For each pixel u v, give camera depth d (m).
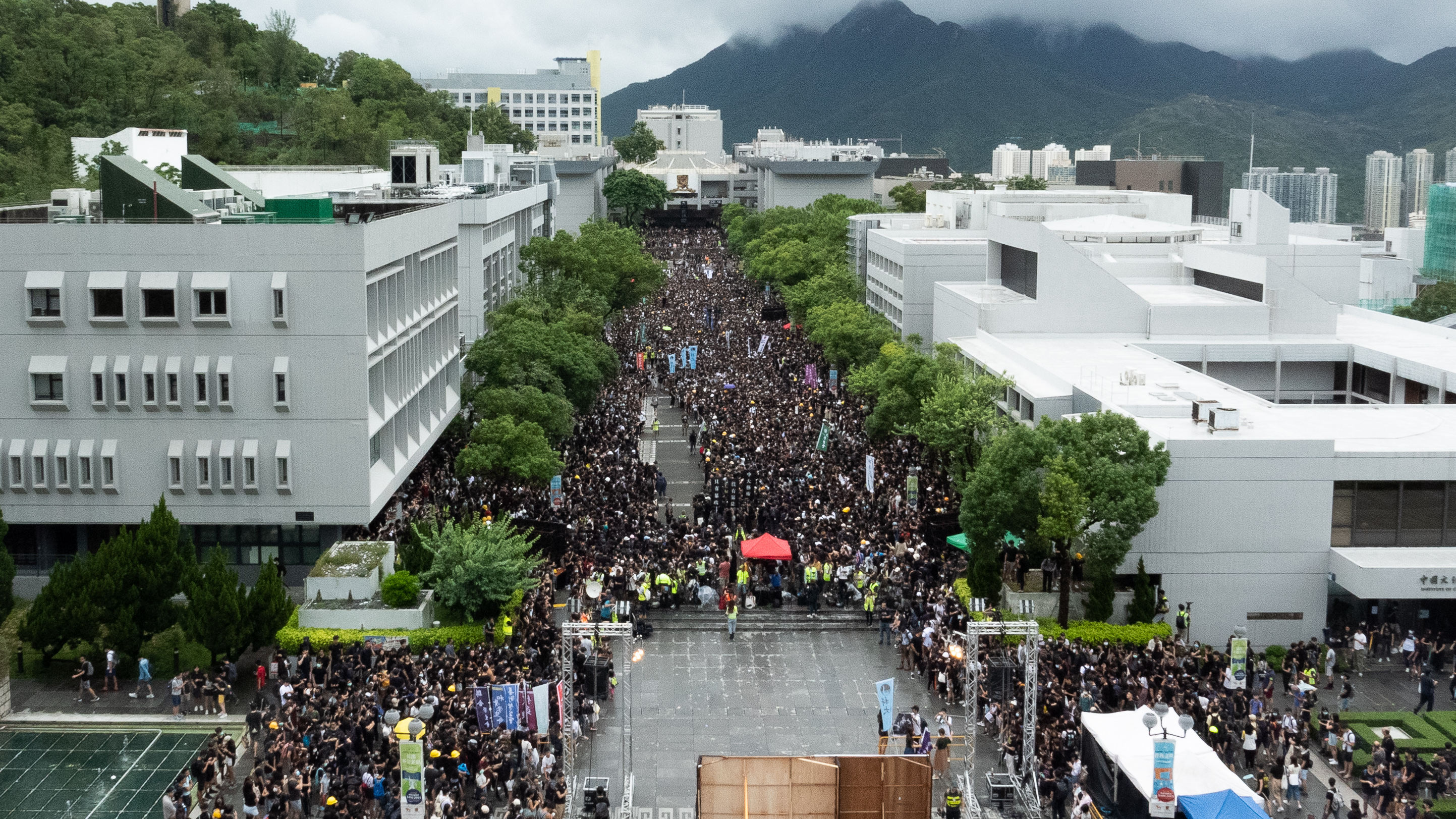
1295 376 119.69
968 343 124.94
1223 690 66.19
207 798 53.78
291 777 53.25
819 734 65.81
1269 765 60.34
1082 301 124.88
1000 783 58.97
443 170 177.12
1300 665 70.88
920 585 79.50
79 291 83.56
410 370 101.19
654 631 81.06
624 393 143.38
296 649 71.44
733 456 111.12
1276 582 79.44
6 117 174.38
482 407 103.00
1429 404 100.25
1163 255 146.75
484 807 51.19
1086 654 68.69
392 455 94.19
